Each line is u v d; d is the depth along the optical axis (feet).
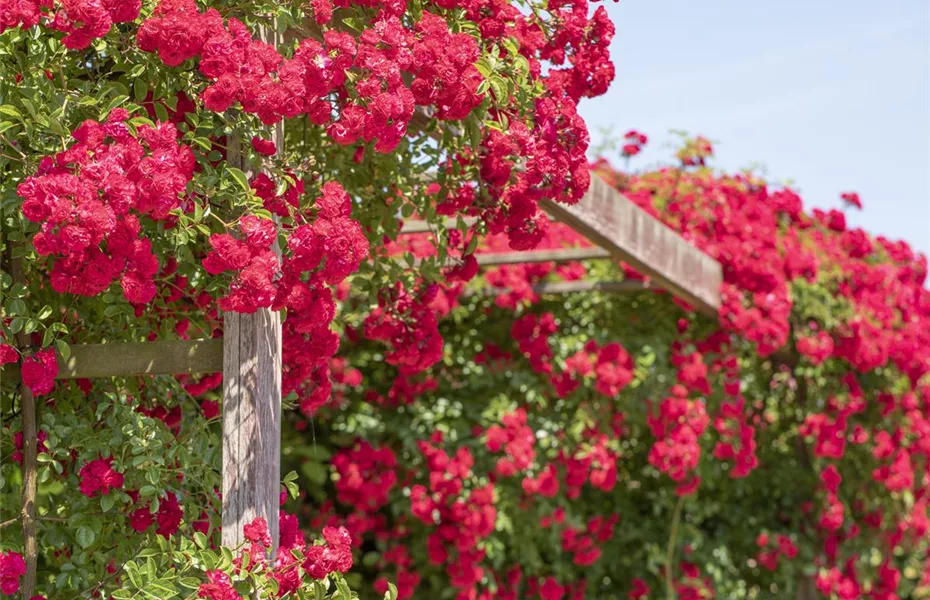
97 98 8.50
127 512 9.89
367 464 19.53
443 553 19.21
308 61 8.63
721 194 22.04
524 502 19.61
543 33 11.23
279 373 9.27
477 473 19.35
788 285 22.26
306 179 11.77
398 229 12.92
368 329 12.67
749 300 21.81
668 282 18.92
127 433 9.32
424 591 20.44
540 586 20.77
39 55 8.61
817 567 24.22
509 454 18.70
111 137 8.43
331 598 9.09
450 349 21.35
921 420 25.21
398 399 20.83
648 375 20.65
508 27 10.84
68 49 8.95
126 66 9.05
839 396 24.29
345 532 8.95
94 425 9.92
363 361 20.94
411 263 12.85
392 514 20.95
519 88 10.53
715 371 21.70
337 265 8.77
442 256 12.37
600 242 16.39
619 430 20.83
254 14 9.00
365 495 19.39
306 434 21.11
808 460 24.88
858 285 23.67
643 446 22.91
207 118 9.00
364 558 20.15
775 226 23.09
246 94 8.26
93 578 9.62
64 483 10.10
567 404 20.49
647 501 23.67
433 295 12.76
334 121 9.38
